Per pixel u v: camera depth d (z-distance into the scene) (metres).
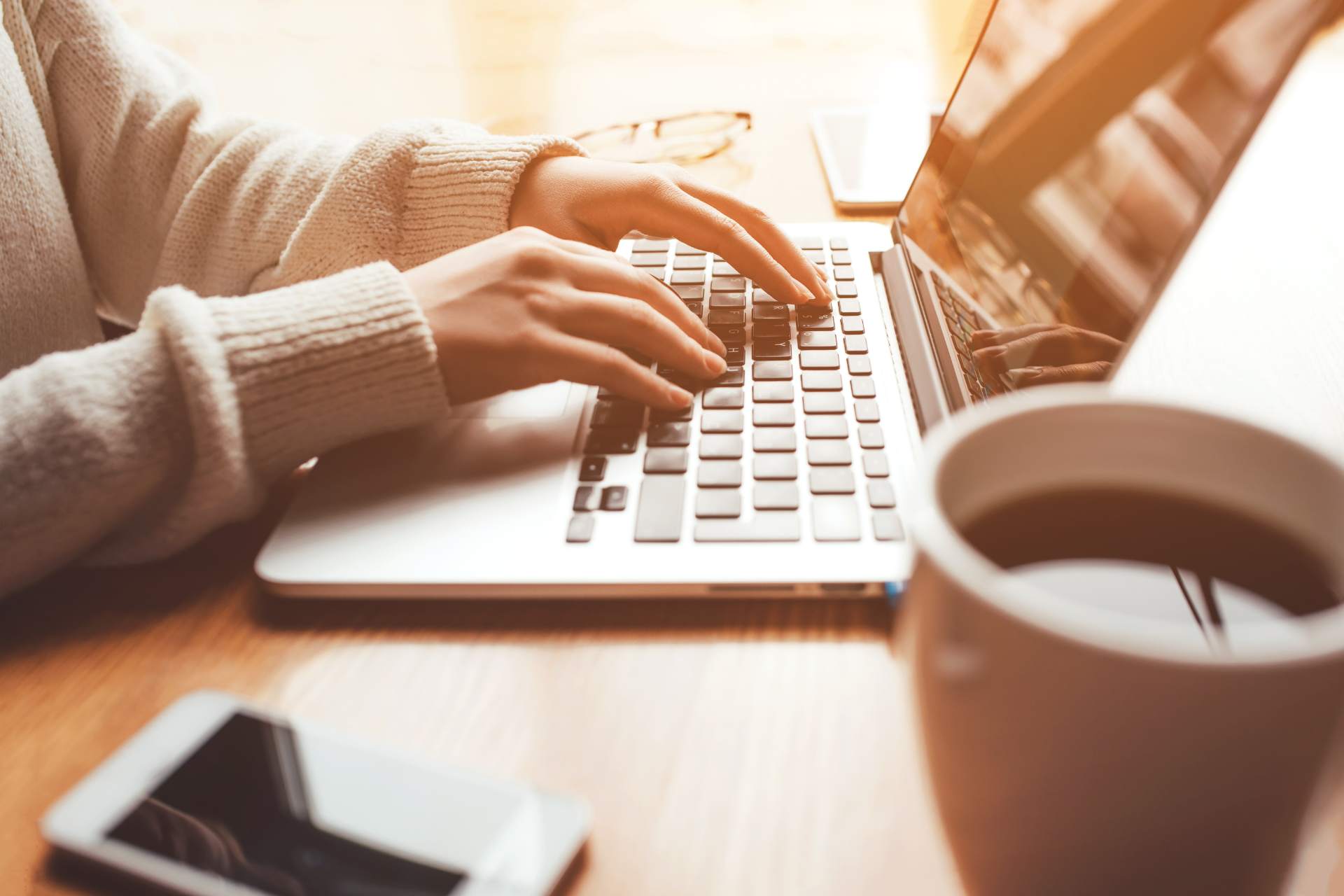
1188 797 0.17
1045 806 0.18
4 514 0.37
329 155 0.66
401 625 0.37
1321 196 0.70
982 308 0.48
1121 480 0.21
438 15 1.25
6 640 0.37
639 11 1.20
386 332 0.43
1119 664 0.15
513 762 0.31
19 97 0.65
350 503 0.41
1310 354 0.52
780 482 0.41
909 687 0.20
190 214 0.67
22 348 0.66
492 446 0.45
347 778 0.29
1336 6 0.30
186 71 0.78
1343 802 0.26
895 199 0.72
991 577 0.17
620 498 0.41
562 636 0.36
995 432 0.20
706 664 0.34
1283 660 0.15
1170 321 0.56
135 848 0.27
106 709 0.33
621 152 0.83
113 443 0.38
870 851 0.27
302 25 1.27
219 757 0.29
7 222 0.64
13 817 0.29
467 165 0.61
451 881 0.25
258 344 0.41
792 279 0.56
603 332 0.48
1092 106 0.44
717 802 0.29
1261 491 0.20
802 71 0.98
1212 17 0.36
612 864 0.27
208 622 0.37
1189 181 0.34
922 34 1.06
